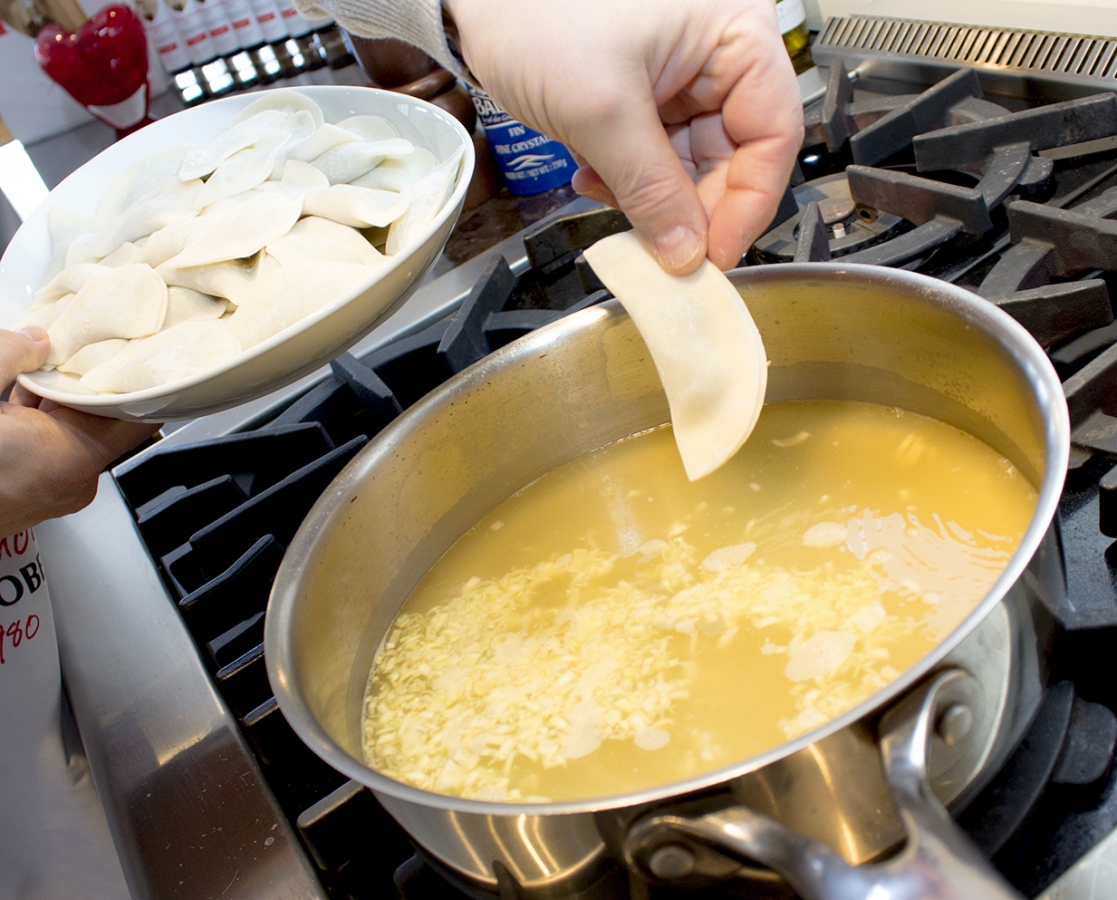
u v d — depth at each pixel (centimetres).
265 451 79
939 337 57
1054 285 66
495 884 42
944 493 61
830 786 36
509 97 52
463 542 72
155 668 67
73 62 174
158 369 59
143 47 181
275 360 58
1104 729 44
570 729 56
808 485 66
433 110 74
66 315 67
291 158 75
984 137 83
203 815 56
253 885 52
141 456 87
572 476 74
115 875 76
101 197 83
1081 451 57
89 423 66
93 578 77
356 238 67
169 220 72
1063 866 42
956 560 56
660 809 35
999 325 51
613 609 63
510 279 90
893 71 105
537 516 72
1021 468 58
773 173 54
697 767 51
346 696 59
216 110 87
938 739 36
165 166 80
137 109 188
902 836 39
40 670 69
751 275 63
